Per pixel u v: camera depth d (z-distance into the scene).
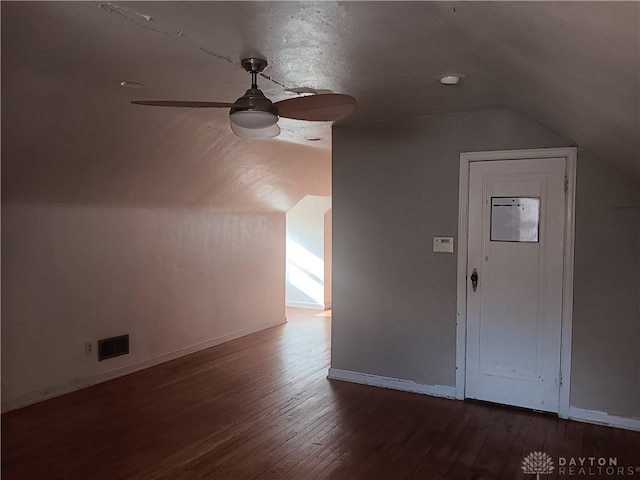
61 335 3.99
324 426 3.41
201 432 3.32
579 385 3.50
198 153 4.33
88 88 3.04
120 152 3.73
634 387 3.34
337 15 2.04
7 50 2.44
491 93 3.21
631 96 1.84
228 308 5.88
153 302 4.84
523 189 3.64
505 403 3.76
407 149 4.04
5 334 3.61
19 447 3.09
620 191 3.32
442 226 3.92
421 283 4.02
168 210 4.97
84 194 3.96
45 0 1.91
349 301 4.34
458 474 2.78
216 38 2.31
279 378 4.46
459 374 3.90
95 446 3.11
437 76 2.87
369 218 4.22
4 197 3.50
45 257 3.85
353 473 2.78
